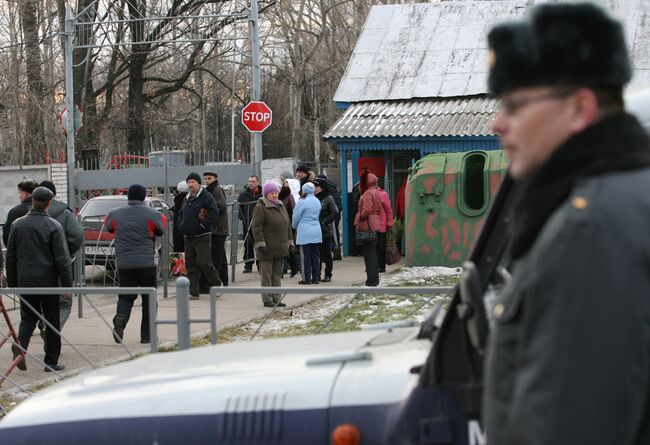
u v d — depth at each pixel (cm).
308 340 493
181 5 4875
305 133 6347
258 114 3041
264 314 1769
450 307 353
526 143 295
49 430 411
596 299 259
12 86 4512
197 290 1997
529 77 291
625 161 277
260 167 3053
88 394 423
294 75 5981
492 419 288
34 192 1329
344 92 3050
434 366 354
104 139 5950
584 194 274
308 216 2250
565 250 265
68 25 3262
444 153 2506
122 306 1526
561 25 288
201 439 389
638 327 256
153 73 6331
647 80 2738
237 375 408
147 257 1536
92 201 2555
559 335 262
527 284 274
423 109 2914
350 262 2827
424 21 3269
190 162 3362
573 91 288
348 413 370
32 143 4453
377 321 1078
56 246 1333
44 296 1317
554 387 260
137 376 439
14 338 1308
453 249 2419
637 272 259
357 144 2839
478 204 2438
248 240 2616
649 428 264
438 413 350
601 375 255
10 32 4853
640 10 3009
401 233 2803
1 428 419
